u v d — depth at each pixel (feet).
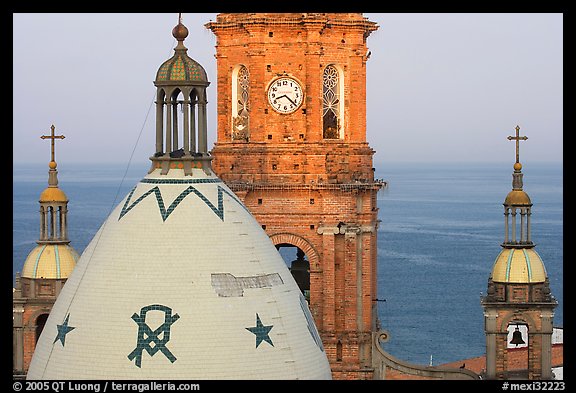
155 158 540.93
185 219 524.93
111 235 526.16
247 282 519.60
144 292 510.17
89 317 511.81
